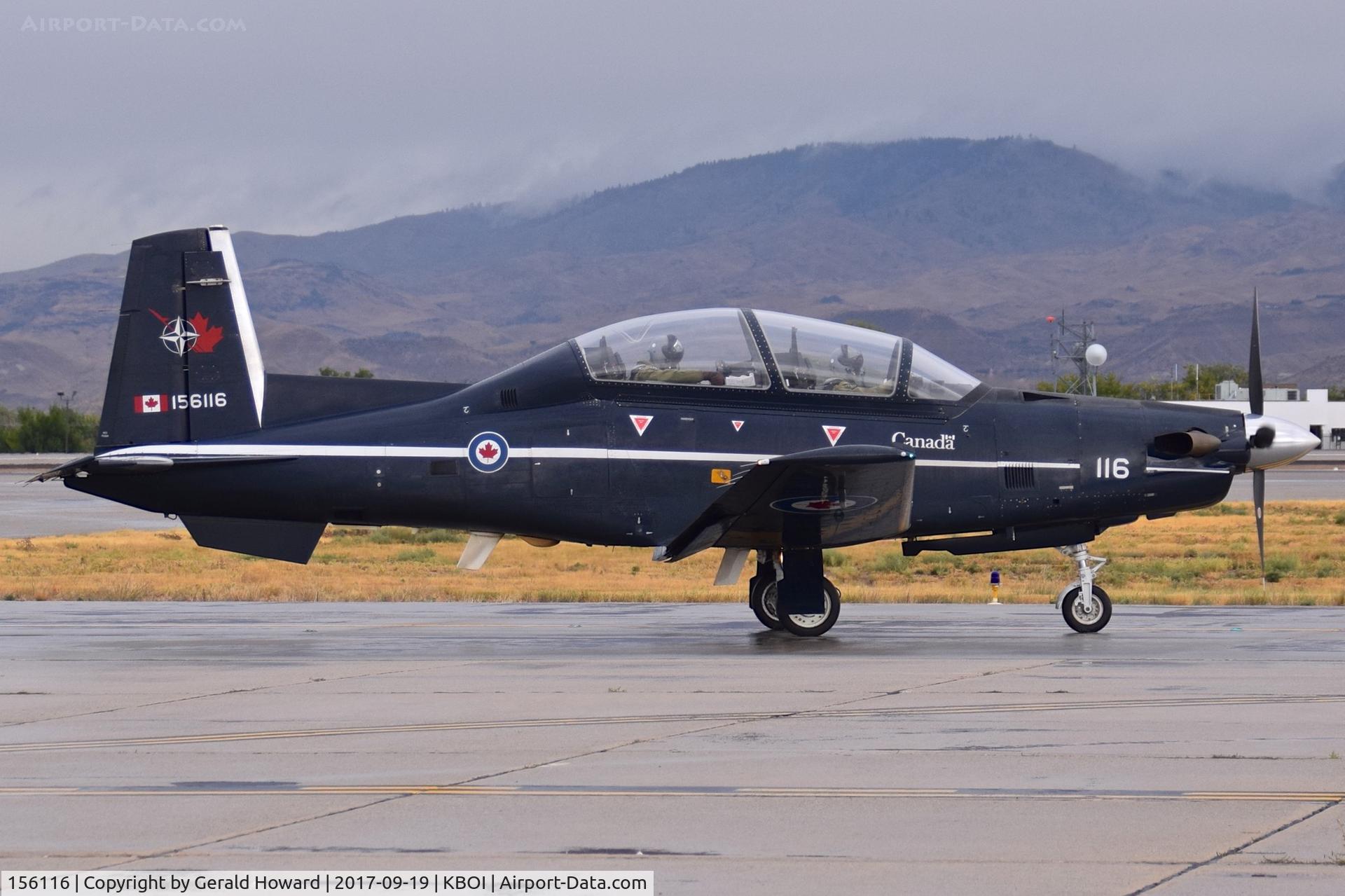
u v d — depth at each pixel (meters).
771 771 26.11
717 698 34.00
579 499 45.88
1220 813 23.08
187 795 24.73
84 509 174.88
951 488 46.62
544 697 34.47
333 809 23.75
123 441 48.34
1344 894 19.16
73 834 22.41
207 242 48.62
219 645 46.72
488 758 27.41
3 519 153.75
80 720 31.77
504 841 21.92
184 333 48.47
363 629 51.91
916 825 22.52
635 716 31.69
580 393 46.34
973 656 42.03
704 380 46.16
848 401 46.44
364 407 48.06
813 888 19.59
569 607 62.44
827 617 47.59
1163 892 19.27
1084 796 24.20
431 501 46.50
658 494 45.81
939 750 27.80
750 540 47.31
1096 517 47.94
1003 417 47.31
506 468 46.00
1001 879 19.86
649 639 47.78
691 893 19.48
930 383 47.12
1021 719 31.03
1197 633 48.94
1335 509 155.38
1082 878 19.88
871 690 35.19
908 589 72.12
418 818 23.17
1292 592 69.62
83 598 68.00
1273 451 48.03
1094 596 49.00
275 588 72.19
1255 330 50.38
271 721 31.50
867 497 43.47
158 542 118.56
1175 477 47.69
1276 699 33.47
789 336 46.62
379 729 30.39
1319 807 23.39
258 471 47.25
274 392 48.28
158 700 34.56
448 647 45.56
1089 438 47.47
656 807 23.69
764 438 45.84
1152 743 28.39
